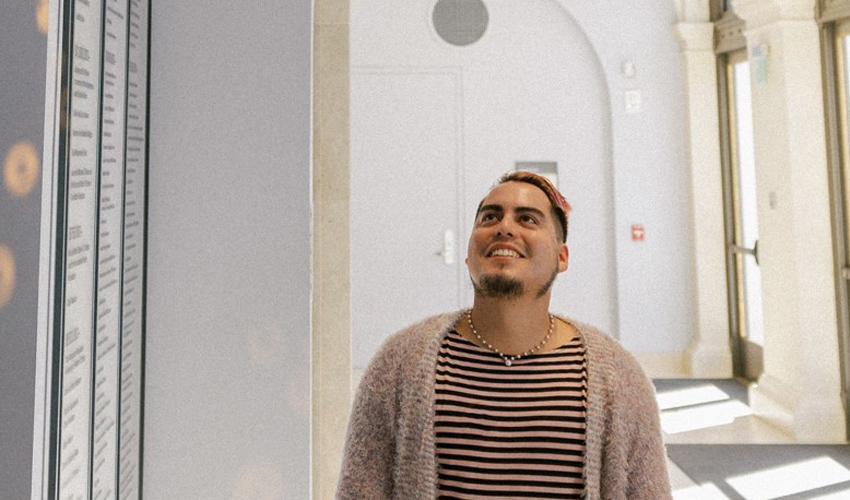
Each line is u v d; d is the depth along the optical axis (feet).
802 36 13.91
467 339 3.80
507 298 3.59
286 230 3.87
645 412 3.65
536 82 19.77
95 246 2.78
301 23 3.89
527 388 3.58
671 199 19.54
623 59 19.54
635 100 19.43
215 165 3.85
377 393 3.76
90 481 2.75
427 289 19.58
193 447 3.83
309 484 3.87
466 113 19.69
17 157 1.80
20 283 1.83
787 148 13.97
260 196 3.87
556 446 3.46
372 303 19.54
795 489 11.05
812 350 13.74
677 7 19.29
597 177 19.80
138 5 3.55
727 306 19.08
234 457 3.84
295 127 3.88
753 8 14.62
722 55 19.04
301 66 3.89
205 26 3.85
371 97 19.58
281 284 3.86
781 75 14.06
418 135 19.62
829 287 13.78
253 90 3.87
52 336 2.16
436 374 3.65
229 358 3.85
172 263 3.83
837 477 11.52
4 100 1.79
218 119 3.85
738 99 18.75
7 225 1.78
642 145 19.53
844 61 13.74
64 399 2.38
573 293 19.75
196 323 3.84
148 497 3.80
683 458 12.62
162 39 3.83
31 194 1.85
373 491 3.65
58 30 2.05
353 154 19.56
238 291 3.86
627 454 3.56
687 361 19.27
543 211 3.79
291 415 3.86
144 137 3.70
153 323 3.82
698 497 10.80
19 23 1.81
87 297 2.69
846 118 13.79
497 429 3.49
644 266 19.49
